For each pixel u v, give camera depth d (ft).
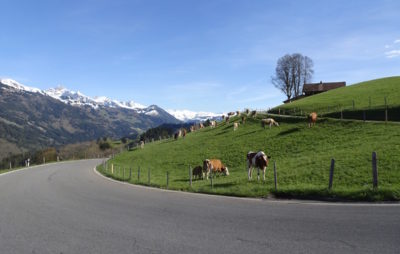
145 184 85.97
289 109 217.97
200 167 100.94
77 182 93.61
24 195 64.85
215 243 28.63
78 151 380.78
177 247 27.94
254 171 91.50
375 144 92.32
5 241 31.48
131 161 176.35
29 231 35.06
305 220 35.42
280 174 77.10
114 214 43.39
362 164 70.85
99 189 75.00
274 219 36.65
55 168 165.07
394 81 266.57
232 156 131.23
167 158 158.40
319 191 51.34
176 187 73.92
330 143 114.21
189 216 40.40
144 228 35.04
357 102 188.65
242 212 41.50
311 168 76.13
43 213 45.19
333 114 170.30
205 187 69.77
